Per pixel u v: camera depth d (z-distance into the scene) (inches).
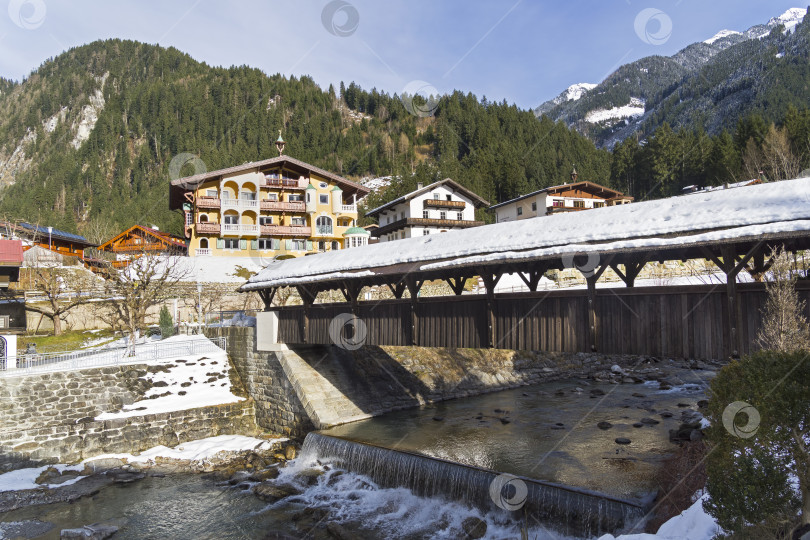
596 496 505.7
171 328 1321.4
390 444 748.0
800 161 1753.2
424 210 2239.2
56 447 802.2
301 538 581.3
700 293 468.4
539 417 906.1
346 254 915.4
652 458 644.1
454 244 710.5
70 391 866.1
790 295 415.5
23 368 919.7
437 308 706.8
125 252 2128.4
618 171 3277.6
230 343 1115.9
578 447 708.7
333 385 944.3
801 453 308.2
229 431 963.3
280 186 2023.9
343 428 855.7
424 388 1080.8
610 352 528.4
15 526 617.6
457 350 1238.3
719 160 2258.9
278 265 1043.3
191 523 625.3
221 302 1572.3
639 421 840.3
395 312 760.3
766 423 310.3
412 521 603.2
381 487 697.0
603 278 1646.2
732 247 454.0
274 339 972.6
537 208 2212.1
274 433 954.1
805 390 299.3
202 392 996.6
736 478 315.6
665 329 490.6
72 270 1612.9
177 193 1967.3
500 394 1151.0
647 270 1620.3
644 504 484.7
